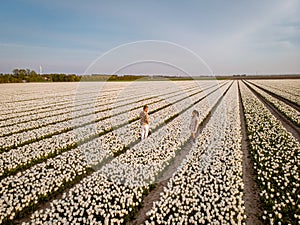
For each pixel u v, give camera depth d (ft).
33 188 19.79
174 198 18.24
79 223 15.44
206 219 15.89
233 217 16.05
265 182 20.17
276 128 35.60
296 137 32.55
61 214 16.78
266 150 26.94
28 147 29.07
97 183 20.15
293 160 23.48
